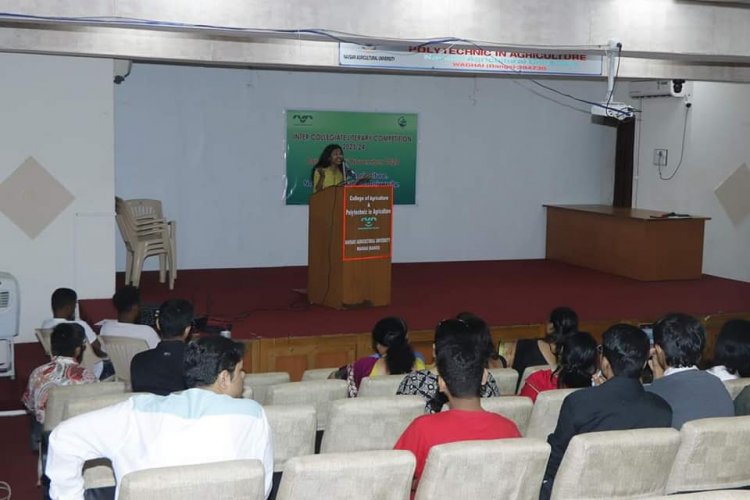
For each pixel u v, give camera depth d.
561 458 2.86
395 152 10.45
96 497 2.96
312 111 10.02
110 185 7.59
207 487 2.12
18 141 7.28
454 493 2.44
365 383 3.82
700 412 3.09
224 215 9.80
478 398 2.73
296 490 2.29
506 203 11.05
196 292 8.25
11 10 5.43
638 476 2.63
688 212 10.13
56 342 4.46
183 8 5.73
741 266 10.48
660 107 10.47
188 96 9.49
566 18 6.55
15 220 7.34
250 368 6.27
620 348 2.99
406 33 6.22
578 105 11.19
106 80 7.48
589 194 11.39
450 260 10.88
